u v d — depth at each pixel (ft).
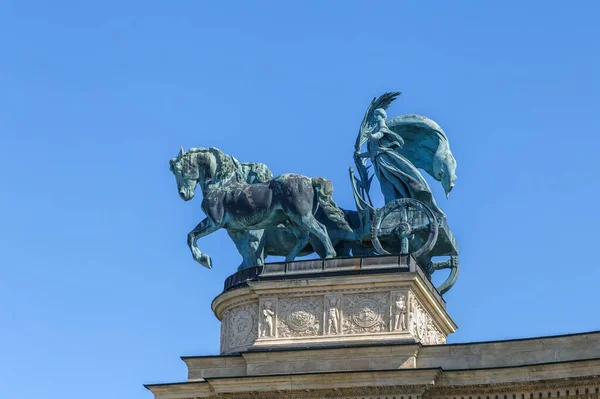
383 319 348.38
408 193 374.22
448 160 377.91
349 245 382.42
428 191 371.56
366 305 350.84
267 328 355.97
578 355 332.80
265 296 358.84
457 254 376.07
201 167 386.52
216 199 378.53
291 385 344.90
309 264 359.25
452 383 337.72
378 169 379.76
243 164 396.78
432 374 336.08
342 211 375.04
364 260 355.77
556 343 335.88
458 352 342.23
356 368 344.90
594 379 325.83
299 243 373.20
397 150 392.06
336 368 346.33
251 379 347.97
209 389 353.10
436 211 372.17
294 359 350.23
